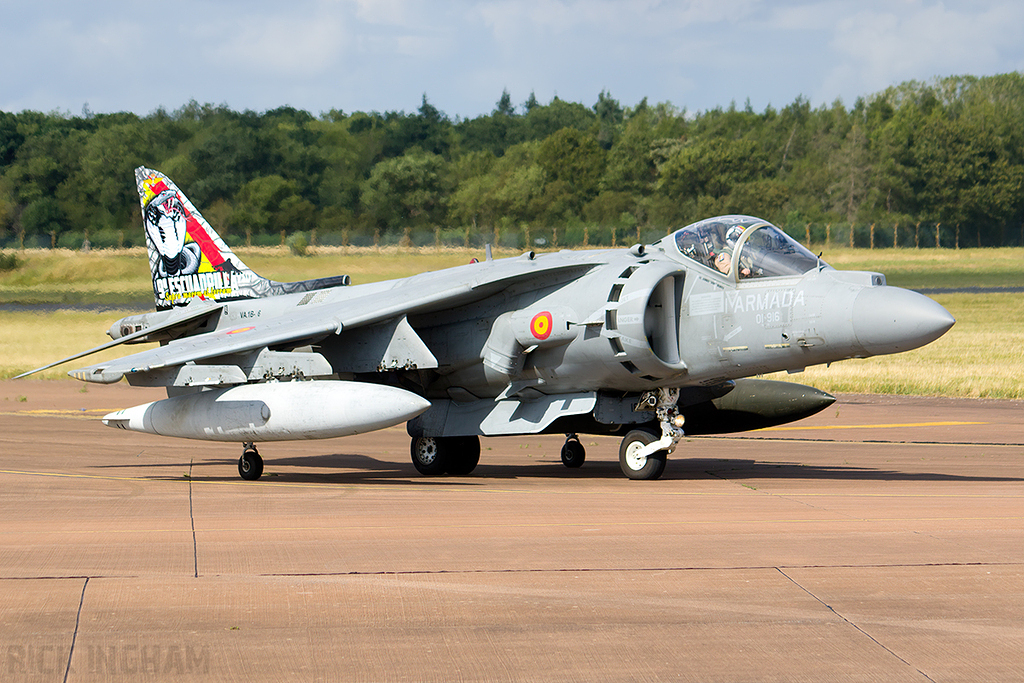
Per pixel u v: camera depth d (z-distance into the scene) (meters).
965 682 14.88
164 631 17.05
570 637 16.80
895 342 32.16
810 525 26.09
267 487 35.03
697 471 40.47
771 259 35.72
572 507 29.42
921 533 24.92
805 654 16.02
